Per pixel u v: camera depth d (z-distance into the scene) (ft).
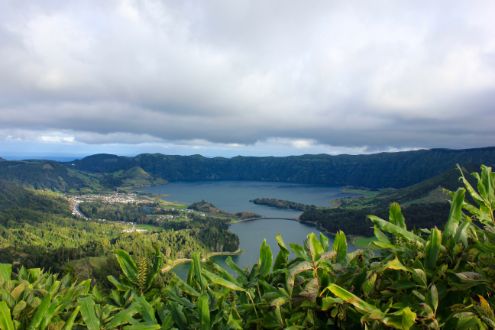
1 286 6.76
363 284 6.04
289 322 6.05
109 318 6.30
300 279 6.70
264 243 7.50
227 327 6.04
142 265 8.53
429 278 6.00
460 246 6.15
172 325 6.66
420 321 5.40
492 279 5.52
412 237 6.67
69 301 6.56
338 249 7.06
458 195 6.88
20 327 5.44
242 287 7.06
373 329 5.42
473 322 5.03
